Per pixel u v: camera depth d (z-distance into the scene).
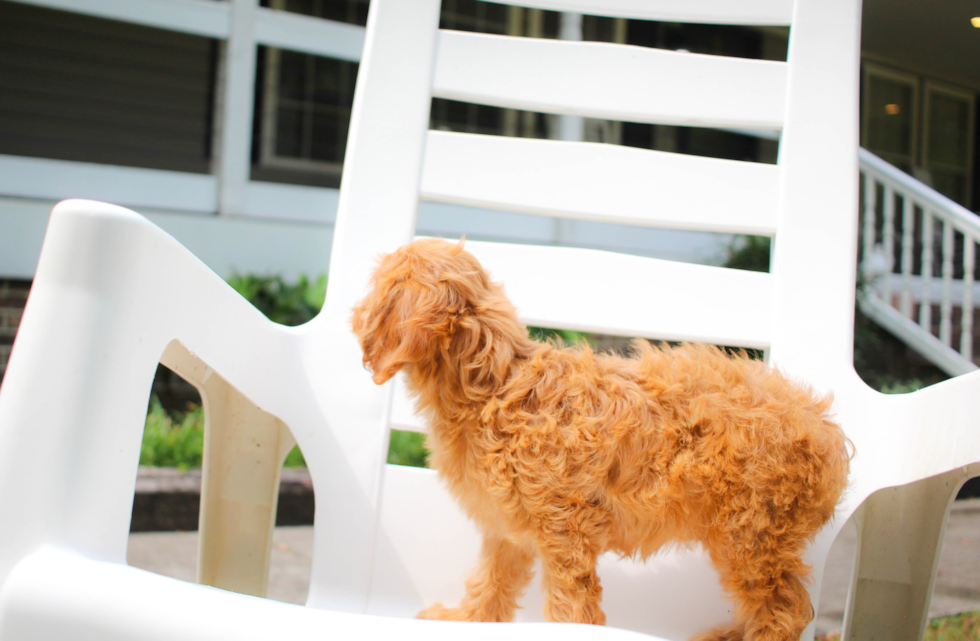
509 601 1.55
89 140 6.20
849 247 1.81
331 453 1.71
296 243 6.34
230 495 1.81
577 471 1.32
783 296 1.80
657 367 1.43
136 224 1.24
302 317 5.48
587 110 1.94
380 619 0.79
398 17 1.94
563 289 1.86
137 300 1.23
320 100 7.32
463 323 1.41
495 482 1.35
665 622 1.63
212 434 1.77
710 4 1.95
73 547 1.06
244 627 0.78
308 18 6.65
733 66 1.92
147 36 6.35
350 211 1.86
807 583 1.40
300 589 2.79
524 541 1.39
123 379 1.19
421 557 1.69
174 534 3.62
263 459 1.81
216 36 6.26
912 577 1.63
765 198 1.87
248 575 1.80
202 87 6.59
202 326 1.44
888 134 7.79
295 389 1.71
